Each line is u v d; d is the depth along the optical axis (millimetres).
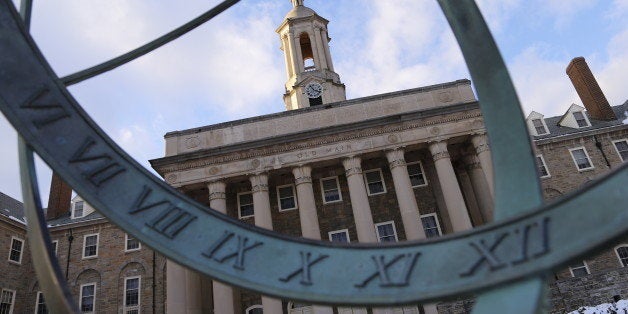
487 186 34656
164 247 3023
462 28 3314
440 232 35312
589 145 40781
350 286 2787
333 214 36219
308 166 34125
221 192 33469
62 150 3232
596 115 46062
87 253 41250
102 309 38781
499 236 2623
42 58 3471
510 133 2990
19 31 3455
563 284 25797
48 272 3211
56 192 46969
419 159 38000
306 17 49906
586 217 2367
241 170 33938
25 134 3219
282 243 3047
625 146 40625
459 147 36688
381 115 36344
